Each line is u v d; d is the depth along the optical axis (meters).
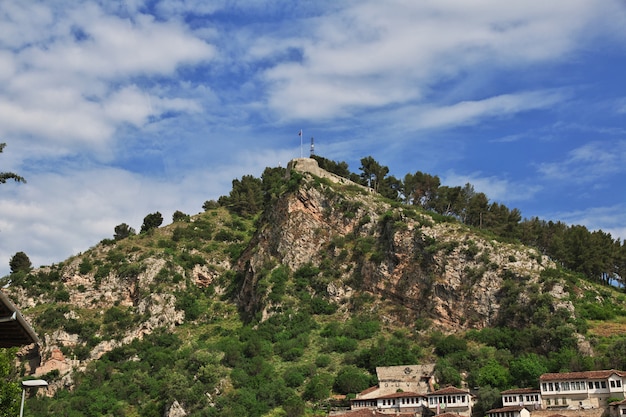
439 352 178.62
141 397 172.00
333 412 153.88
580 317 179.38
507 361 165.88
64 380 185.12
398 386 160.25
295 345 189.62
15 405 71.19
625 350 157.00
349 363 176.75
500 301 189.38
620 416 130.12
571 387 141.88
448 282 197.62
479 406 149.00
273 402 160.75
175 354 195.75
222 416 153.25
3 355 71.38
